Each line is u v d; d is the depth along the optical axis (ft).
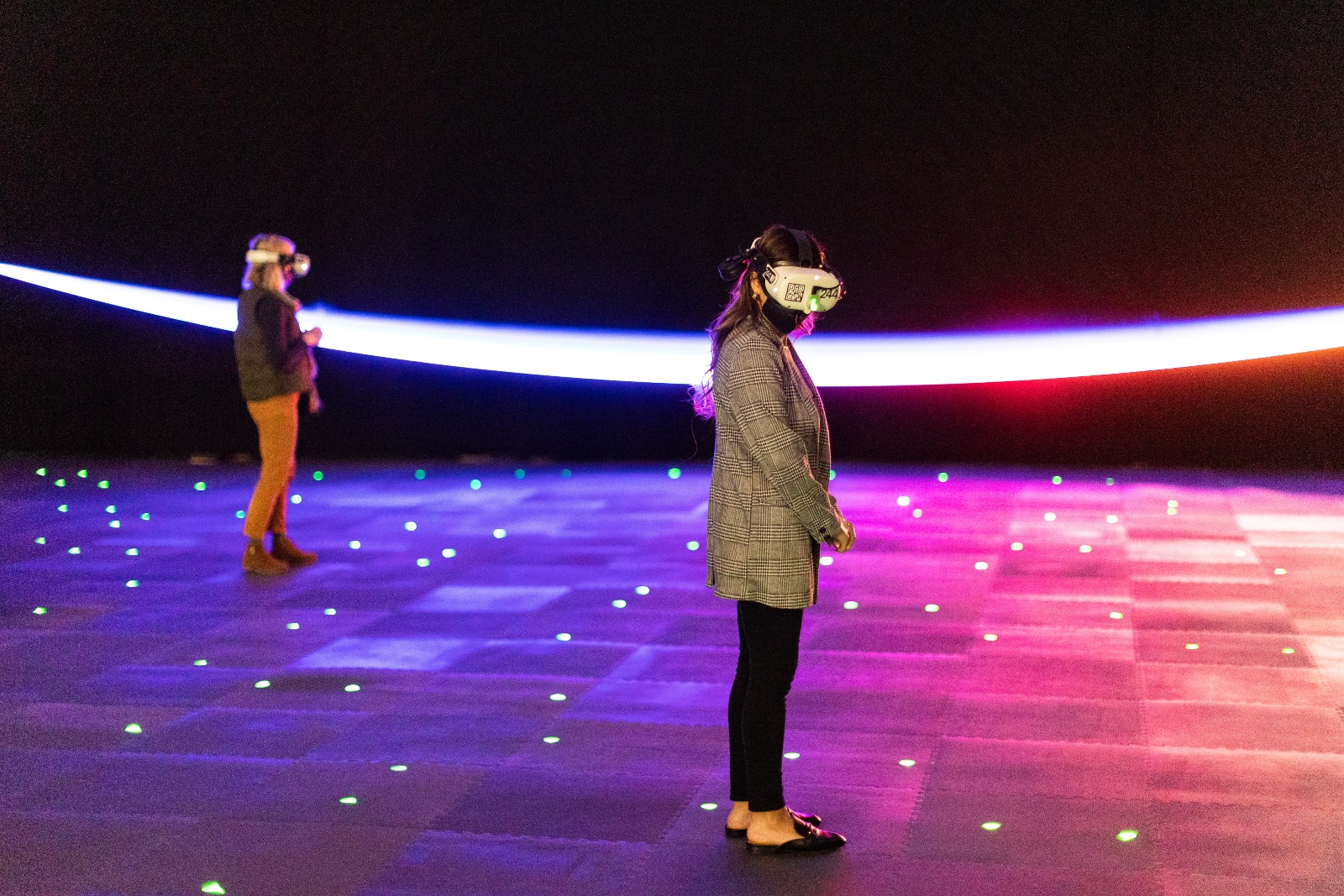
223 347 44.16
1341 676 17.80
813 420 12.23
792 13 39.91
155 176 43.62
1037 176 38.83
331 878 12.03
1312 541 27.40
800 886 11.71
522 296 42.91
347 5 42.32
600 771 14.71
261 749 15.60
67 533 30.30
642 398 42.88
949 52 39.01
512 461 42.83
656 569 25.75
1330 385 37.65
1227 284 37.83
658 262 41.88
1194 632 20.24
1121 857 12.14
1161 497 33.40
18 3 43.16
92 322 44.65
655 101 41.14
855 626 21.01
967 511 31.68
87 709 17.25
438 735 16.05
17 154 43.98
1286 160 36.96
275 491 25.82
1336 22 36.09
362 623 21.76
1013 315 39.52
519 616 22.07
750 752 12.37
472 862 12.34
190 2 42.78
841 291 12.03
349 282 43.68
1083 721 16.12
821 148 40.22
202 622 21.91
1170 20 37.37
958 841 12.60
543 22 41.45
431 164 42.68
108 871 12.23
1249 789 13.78
